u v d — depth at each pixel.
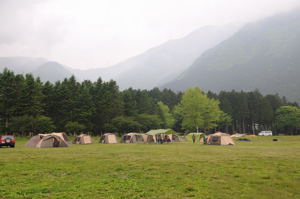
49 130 57.84
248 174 11.60
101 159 16.98
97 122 71.12
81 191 8.67
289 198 8.12
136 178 10.78
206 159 16.98
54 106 65.12
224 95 108.75
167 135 46.19
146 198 7.92
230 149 26.19
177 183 9.82
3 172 11.93
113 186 9.34
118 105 74.00
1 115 56.03
